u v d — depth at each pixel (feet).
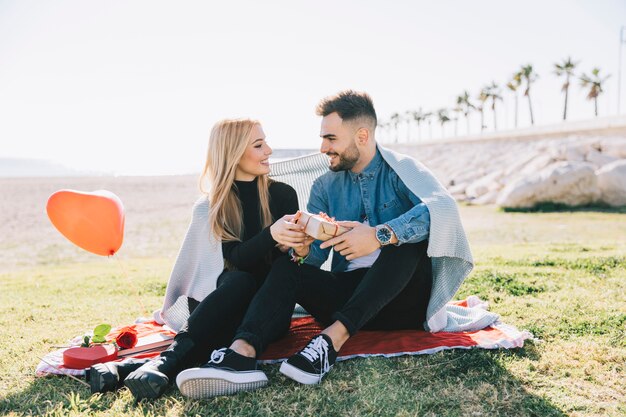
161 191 116.57
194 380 6.89
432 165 137.08
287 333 9.81
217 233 8.89
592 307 11.53
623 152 63.41
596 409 6.72
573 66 156.46
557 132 106.42
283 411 6.81
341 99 9.32
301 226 8.23
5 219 68.69
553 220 47.24
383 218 9.66
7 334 11.09
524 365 8.15
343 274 9.34
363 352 8.63
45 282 19.75
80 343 9.38
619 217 46.83
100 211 9.39
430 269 9.12
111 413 6.87
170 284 9.36
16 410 7.18
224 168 9.14
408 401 6.99
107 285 18.03
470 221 49.60
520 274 15.76
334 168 9.72
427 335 9.37
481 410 6.73
